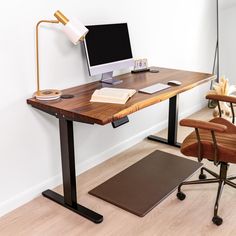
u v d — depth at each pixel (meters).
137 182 2.69
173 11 3.55
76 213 2.31
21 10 2.14
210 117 4.19
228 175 2.77
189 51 3.98
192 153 2.20
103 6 2.73
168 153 3.19
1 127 2.19
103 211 2.34
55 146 2.58
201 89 4.41
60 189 2.61
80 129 2.78
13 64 2.17
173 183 2.67
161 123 3.78
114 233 2.12
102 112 2.03
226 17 4.30
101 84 2.69
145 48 3.29
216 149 2.09
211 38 4.36
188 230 2.13
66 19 2.19
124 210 2.35
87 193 2.55
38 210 2.35
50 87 2.46
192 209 2.35
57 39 2.43
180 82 2.74
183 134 3.67
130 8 3.01
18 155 2.33
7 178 2.29
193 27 3.95
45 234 2.12
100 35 2.62
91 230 2.15
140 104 2.21
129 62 2.86
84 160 2.88
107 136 3.06
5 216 2.29
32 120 2.36
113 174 2.82
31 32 2.23
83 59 2.67
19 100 2.25
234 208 2.34
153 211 2.33
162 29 3.46
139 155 3.17
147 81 2.77
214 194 2.51
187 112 4.22
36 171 2.48
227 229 2.14
